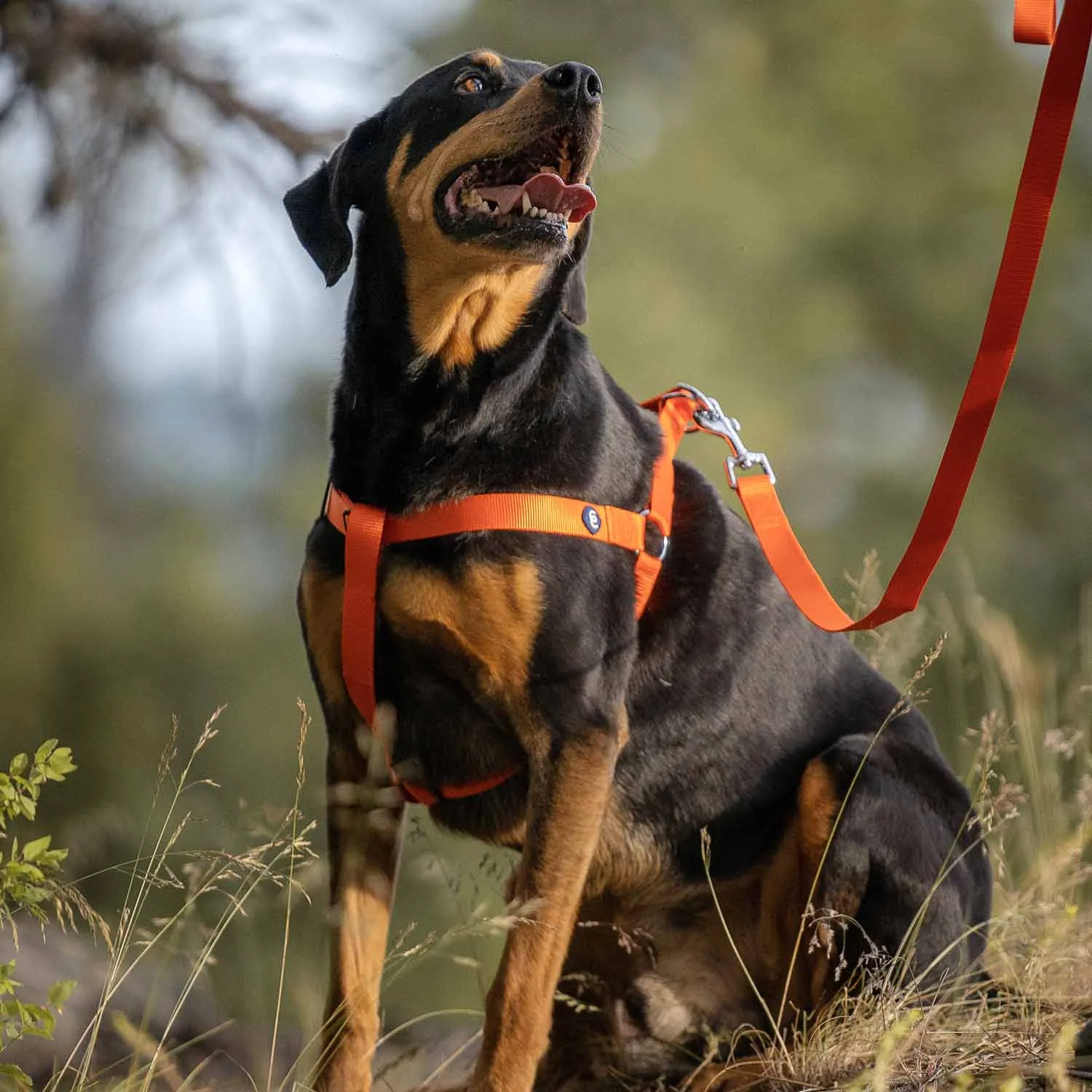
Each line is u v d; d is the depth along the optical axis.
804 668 7.15
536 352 6.28
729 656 6.89
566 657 6.14
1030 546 30.06
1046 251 32.25
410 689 6.45
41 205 10.10
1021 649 10.08
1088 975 6.63
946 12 33.84
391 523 6.18
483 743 6.50
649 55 32.03
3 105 9.87
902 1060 5.78
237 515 30.75
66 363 24.19
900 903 6.58
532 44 31.47
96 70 9.92
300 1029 8.51
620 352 27.14
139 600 27.73
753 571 7.10
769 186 31.36
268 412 12.66
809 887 6.73
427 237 6.30
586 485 6.32
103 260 10.49
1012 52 34.16
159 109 10.08
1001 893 7.79
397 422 6.23
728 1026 7.00
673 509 7.00
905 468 31.36
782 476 29.33
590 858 6.15
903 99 33.28
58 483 24.41
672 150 30.53
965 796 7.01
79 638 24.20
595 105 6.32
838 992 6.49
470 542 6.08
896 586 5.42
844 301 31.69
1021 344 31.89
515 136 6.27
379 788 6.53
